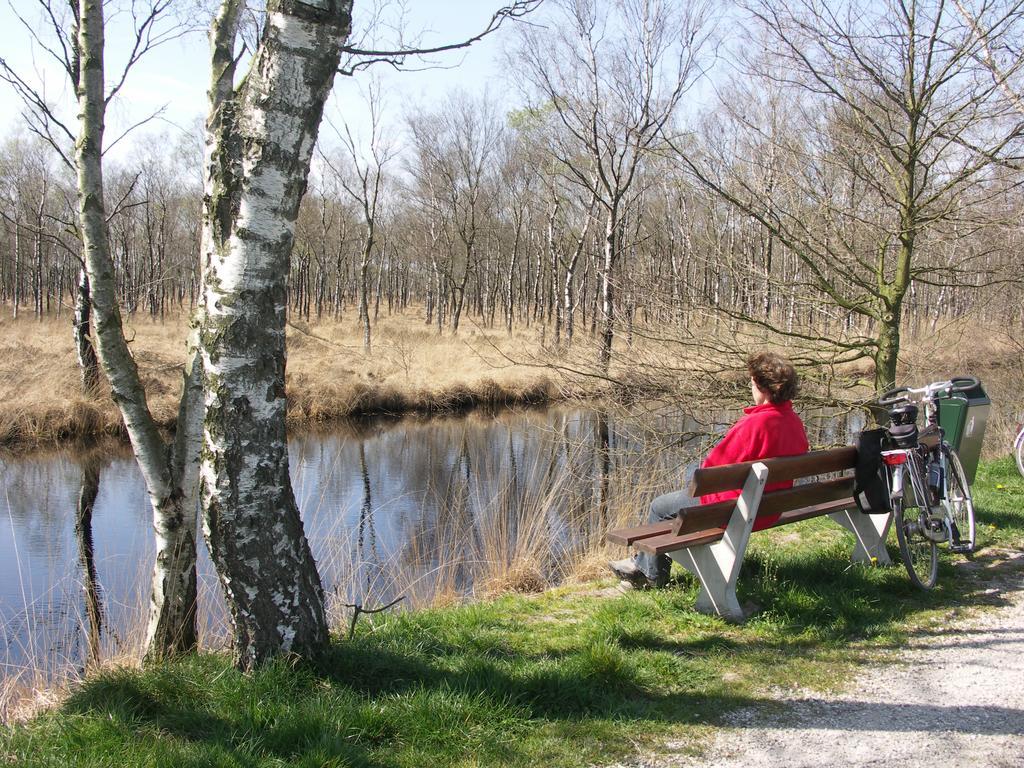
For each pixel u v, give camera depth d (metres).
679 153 7.32
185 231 46.25
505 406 21.36
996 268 6.93
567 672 3.41
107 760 2.64
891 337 6.99
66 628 6.59
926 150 6.71
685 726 3.08
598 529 7.93
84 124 4.08
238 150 3.12
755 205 7.56
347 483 12.95
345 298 63.03
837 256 7.22
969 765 2.71
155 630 4.12
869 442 4.57
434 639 4.06
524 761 2.81
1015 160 6.13
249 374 3.20
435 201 39.47
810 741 2.93
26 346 20.78
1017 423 10.32
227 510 3.24
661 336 8.10
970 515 4.93
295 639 3.39
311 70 3.11
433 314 52.00
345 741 2.84
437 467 14.23
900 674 3.54
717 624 4.23
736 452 4.39
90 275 4.02
